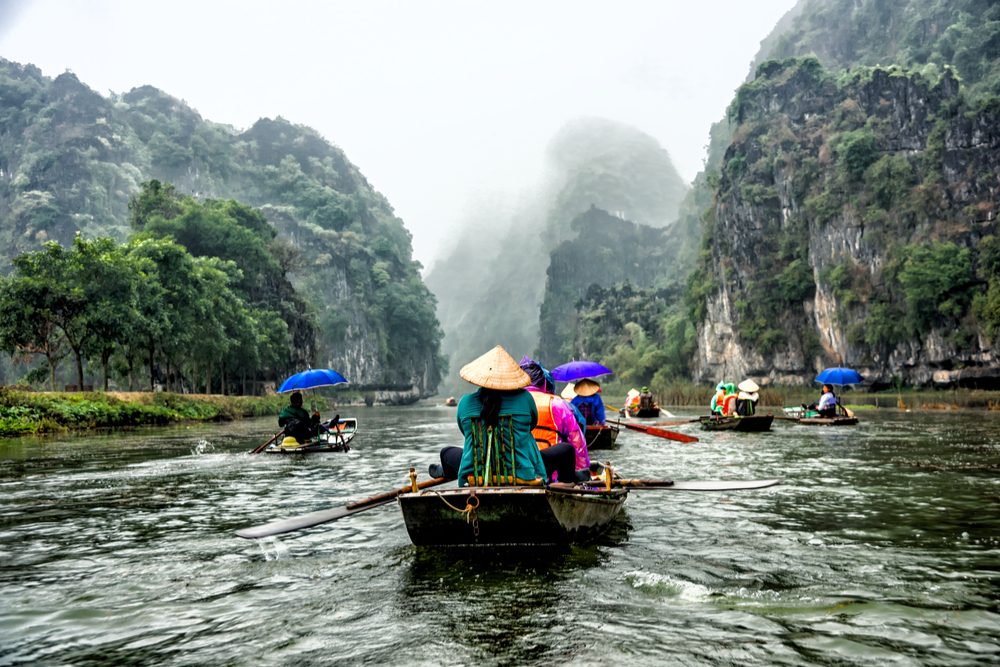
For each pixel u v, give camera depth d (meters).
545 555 5.19
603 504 5.84
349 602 4.14
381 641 3.50
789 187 74.00
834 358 67.75
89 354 31.38
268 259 72.06
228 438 19.73
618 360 108.25
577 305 134.88
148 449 15.79
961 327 53.91
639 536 5.84
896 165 62.19
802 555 5.16
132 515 7.17
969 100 77.50
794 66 82.00
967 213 56.59
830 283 66.38
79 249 30.78
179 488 9.13
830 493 8.16
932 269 54.41
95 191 131.12
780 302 73.56
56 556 5.40
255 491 8.80
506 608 3.98
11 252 119.19
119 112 158.12
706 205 144.00
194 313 40.06
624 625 3.68
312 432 15.20
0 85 152.12
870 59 108.75
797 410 26.05
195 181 153.00
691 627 3.65
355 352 123.19
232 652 3.41
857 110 71.06
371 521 6.67
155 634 3.67
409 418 41.09
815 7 127.94
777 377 73.25
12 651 3.46
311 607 4.06
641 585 4.41
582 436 6.50
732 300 79.00
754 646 3.38
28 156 135.50
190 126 164.75
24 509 7.57
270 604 4.12
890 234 61.69
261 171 161.38
